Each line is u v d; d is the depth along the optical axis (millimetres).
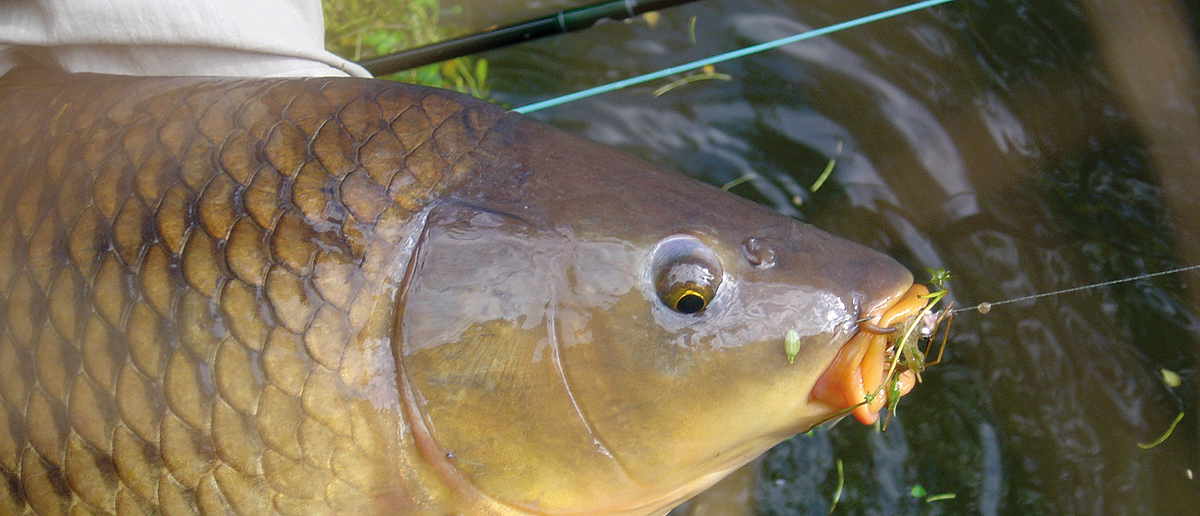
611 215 495
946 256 883
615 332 492
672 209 498
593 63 1020
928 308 514
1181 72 985
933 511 767
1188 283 840
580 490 514
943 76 1000
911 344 511
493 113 516
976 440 791
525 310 491
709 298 491
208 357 472
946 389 812
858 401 496
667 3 714
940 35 1029
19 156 491
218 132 486
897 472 785
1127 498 755
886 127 969
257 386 475
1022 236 888
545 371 493
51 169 484
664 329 491
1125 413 788
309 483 486
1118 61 998
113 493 478
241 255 474
